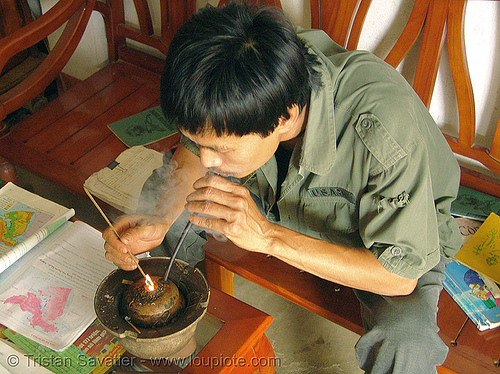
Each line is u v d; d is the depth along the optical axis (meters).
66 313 1.05
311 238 1.08
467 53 1.42
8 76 1.99
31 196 1.31
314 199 1.21
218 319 1.08
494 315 1.22
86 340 1.01
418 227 1.02
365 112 1.03
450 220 1.26
